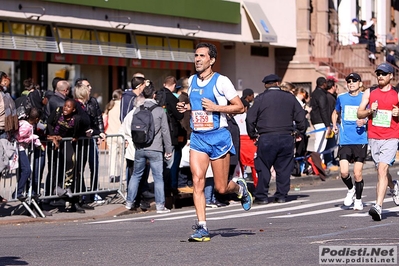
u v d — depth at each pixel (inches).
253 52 1398.9
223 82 396.5
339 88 1382.9
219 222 527.8
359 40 1517.0
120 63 1130.0
